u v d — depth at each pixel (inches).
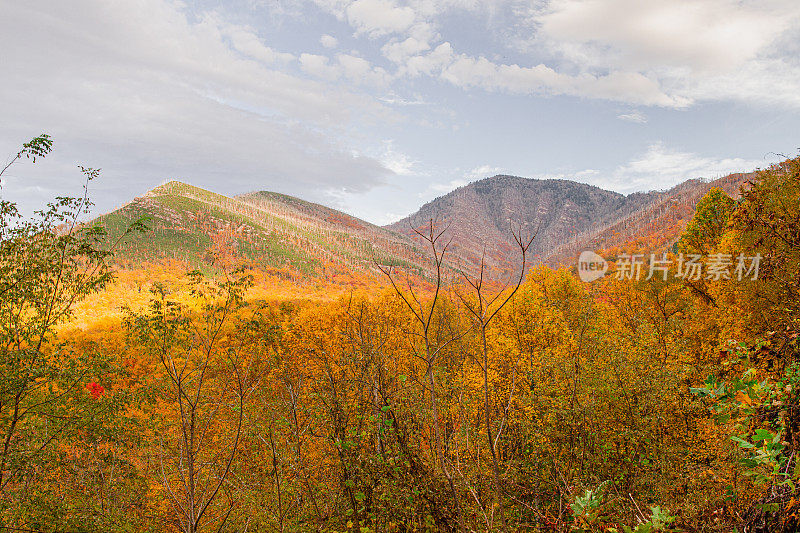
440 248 146.7
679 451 352.5
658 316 901.8
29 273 389.1
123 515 376.5
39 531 352.2
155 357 309.1
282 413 313.1
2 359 372.2
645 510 254.1
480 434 296.7
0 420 380.2
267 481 336.2
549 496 285.9
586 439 343.9
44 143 370.6
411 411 268.8
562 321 789.9
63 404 402.3
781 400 116.6
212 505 323.3
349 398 313.3
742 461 108.0
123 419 399.5
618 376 396.5
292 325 589.0
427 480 234.7
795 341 149.6
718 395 121.7
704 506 178.2
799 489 117.0
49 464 382.9
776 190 482.9
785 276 347.6
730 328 617.0
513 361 621.0
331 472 325.4
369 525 269.7
